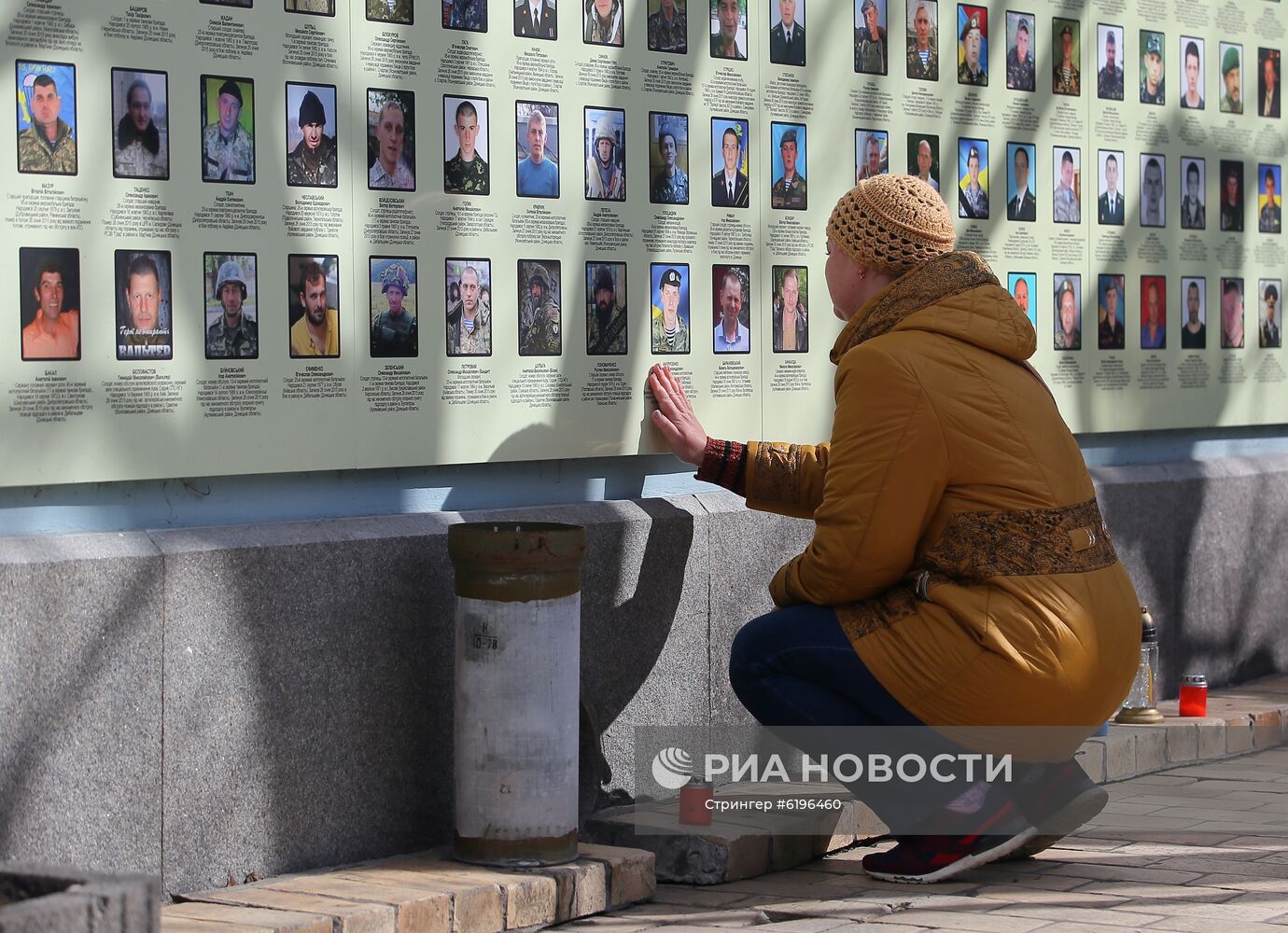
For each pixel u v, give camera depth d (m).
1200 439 7.04
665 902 4.29
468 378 4.48
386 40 4.29
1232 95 7.00
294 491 4.22
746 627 4.61
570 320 4.71
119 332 3.81
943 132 5.77
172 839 3.86
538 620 4.08
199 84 3.93
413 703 4.35
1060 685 4.20
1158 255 6.66
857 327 4.52
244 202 4.02
